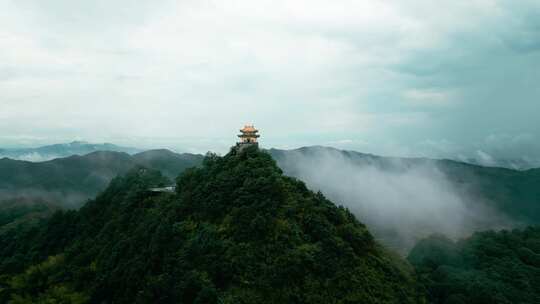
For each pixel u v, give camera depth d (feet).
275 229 314.96
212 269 293.23
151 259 325.01
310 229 328.70
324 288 292.40
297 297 281.54
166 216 370.53
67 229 515.91
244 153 408.67
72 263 409.08
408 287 352.08
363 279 315.37
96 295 342.03
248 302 273.75
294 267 289.94
